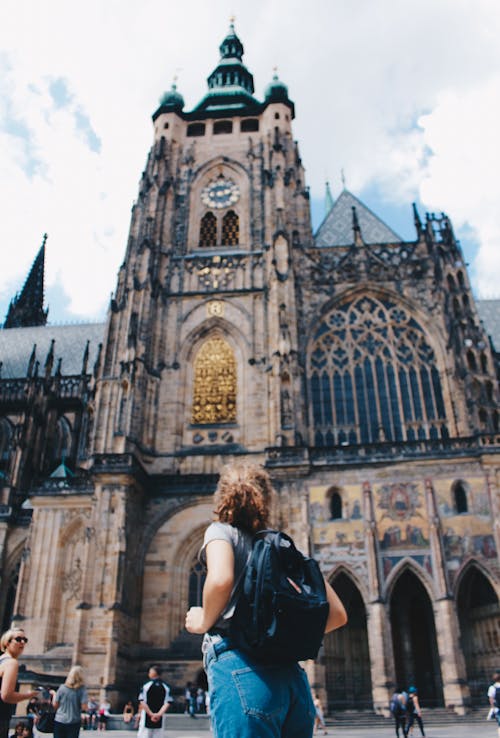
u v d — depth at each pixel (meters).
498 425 78.06
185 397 93.00
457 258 91.44
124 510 76.38
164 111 118.94
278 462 75.94
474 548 68.88
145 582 79.38
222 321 97.25
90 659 68.69
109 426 87.31
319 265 98.19
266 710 6.20
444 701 67.50
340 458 75.56
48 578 84.50
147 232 101.00
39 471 112.06
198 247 106.81
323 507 73.38
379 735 50.22
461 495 72.06
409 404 87.50
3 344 141.12
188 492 83.75
